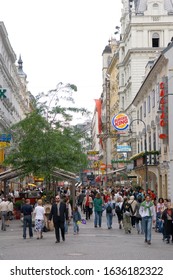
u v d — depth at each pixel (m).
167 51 41.22
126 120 56.00
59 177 37.75
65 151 36.12
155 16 70.06
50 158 35.44
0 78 61.56
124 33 77.31
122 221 27.23
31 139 35.41
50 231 26.03
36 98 40.66
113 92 96.62
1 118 59.25
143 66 69.50
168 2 72.44
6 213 27.23
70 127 41.19
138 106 61.03
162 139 43.91
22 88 98.38
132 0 76.44
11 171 35.94
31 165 35.47
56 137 36.31
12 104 74.56
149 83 50.44
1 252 16.75
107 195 35.69
